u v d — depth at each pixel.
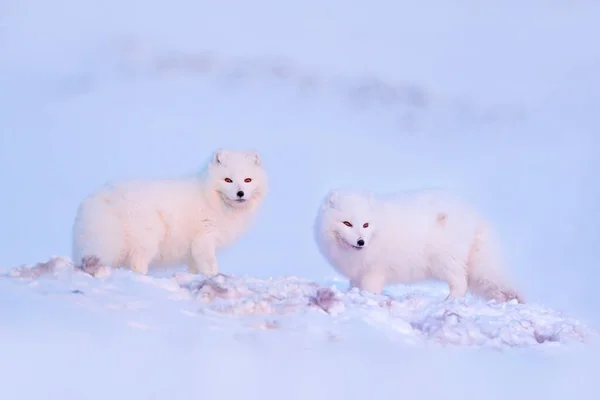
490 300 21.33
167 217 21.03
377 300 18.47
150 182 21.22
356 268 22.47
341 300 17.38
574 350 16.55
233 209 22.19
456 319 17.28
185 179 21.94
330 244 22.31
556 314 19.11
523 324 17.72
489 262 22.38
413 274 22.56
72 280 16.70
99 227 19.98
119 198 20.41
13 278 16.61
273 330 15.64
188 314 15.84
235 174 21.69
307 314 16.66
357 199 21.89
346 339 15.58
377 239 21.94
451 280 22.19
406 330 16.86
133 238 20.28
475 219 22.50
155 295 16.66
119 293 16.39
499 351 16.12
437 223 22.14
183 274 18.25
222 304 16.55
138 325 14.61
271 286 18.27
